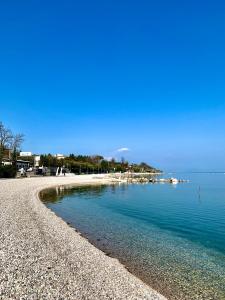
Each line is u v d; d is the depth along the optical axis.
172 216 35.94
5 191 45.78
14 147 103.38
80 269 14.27
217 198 59.12
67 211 37.50
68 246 18.31
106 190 78.31
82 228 26.72
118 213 37.50
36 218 26.48
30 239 18.42
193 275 15.58
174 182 130.75
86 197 56.94
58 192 64.06
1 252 14.90
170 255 19.09
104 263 15.96
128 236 24.16
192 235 25.39
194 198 58.91
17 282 11.55
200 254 19.50
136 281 13.81
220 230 27.64
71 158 178.62
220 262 17.86
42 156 146.12
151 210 41.19
